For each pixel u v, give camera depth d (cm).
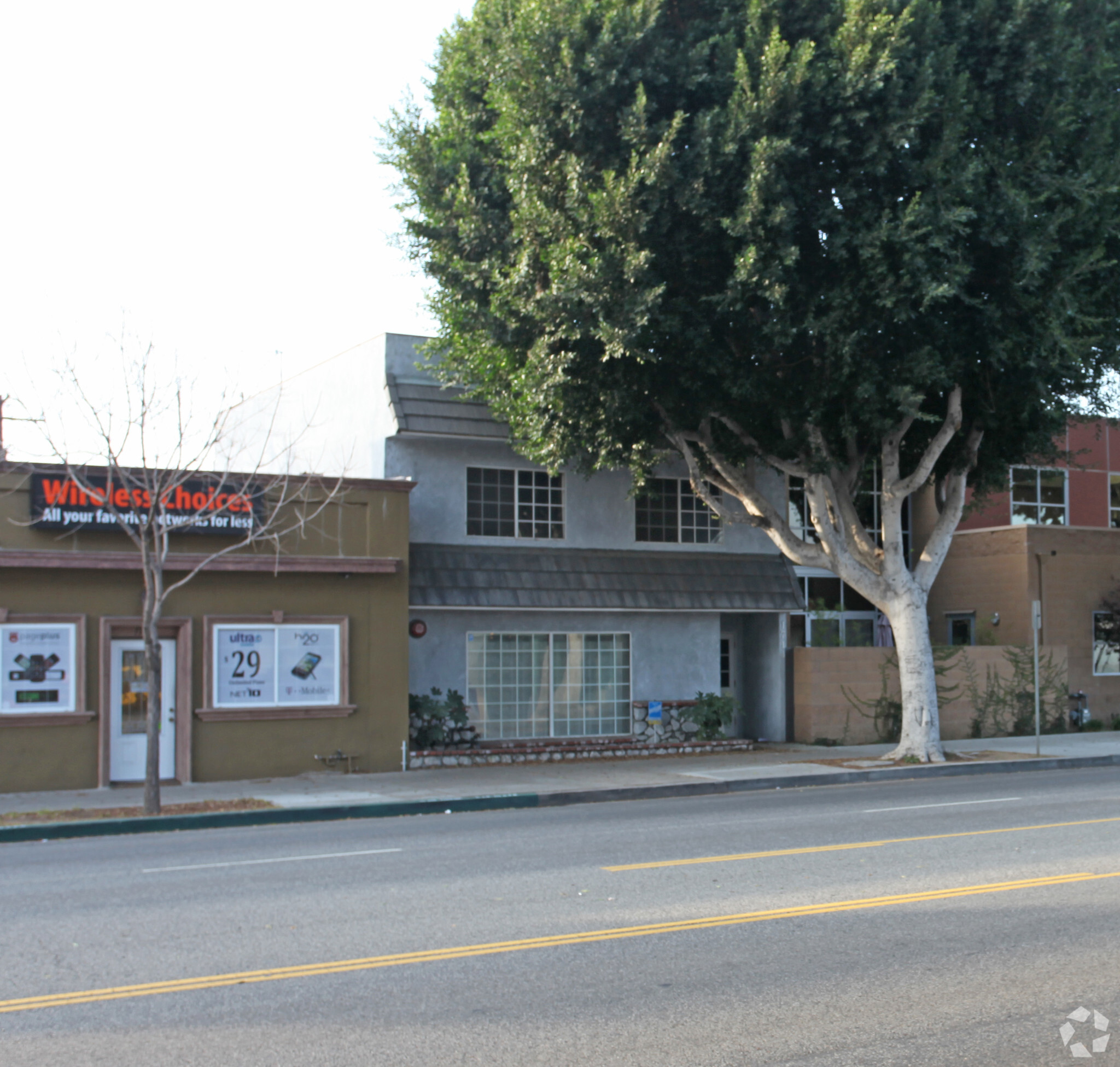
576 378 1733
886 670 2505
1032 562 2830
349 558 1928
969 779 1889
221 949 757
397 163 1903
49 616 1723
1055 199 1688
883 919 821
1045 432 1992
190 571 1819
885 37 1555
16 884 1022
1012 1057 542
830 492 2136
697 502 2447
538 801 1670
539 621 2261
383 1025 593
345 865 1096
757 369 1772
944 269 1591
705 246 1653
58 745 1727
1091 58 1736
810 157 1652
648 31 1585
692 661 2394
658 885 954
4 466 1705
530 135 1639
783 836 1235
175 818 1464
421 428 2109
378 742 1967
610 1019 600
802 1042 563
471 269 1781
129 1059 546
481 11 1764
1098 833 1226
